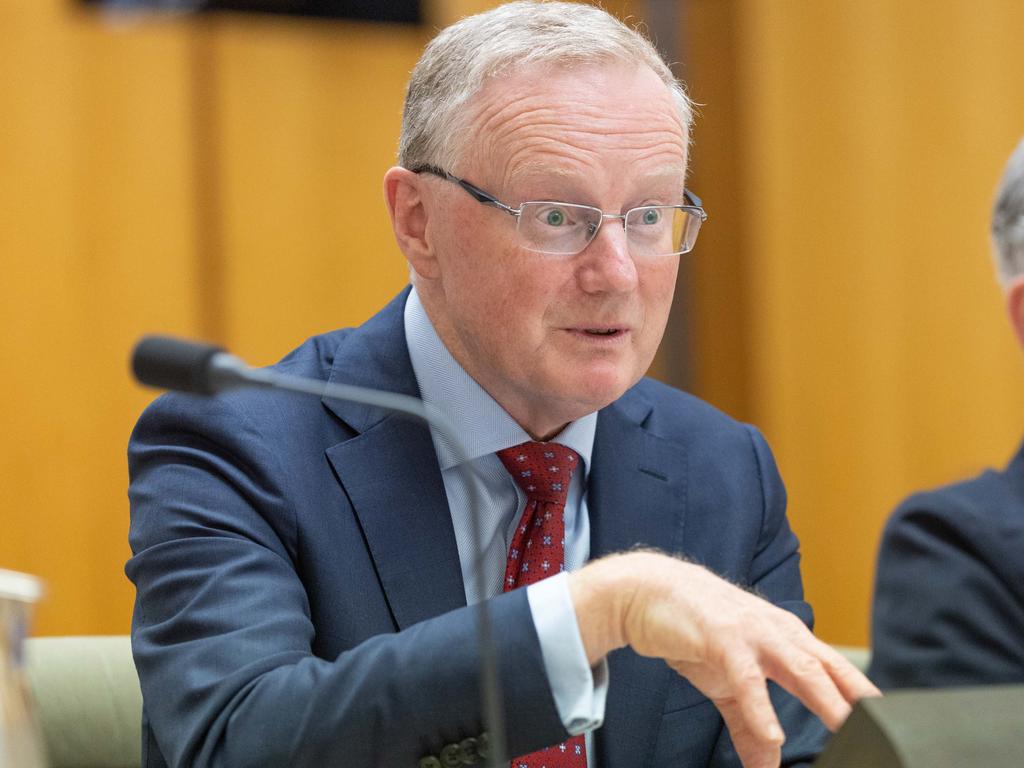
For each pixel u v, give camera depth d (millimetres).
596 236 5184
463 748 4160
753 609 4059
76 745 6078
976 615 6266
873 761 2967
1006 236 7004
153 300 12711
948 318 14781
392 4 13492
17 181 12312
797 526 14969
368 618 5340
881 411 15016
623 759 5625
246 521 5227
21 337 12320
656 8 14969
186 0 12844
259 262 13047
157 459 5453
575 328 5246
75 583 12438
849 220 15031
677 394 6609
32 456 12344
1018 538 6355
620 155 5164
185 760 4457
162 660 4766
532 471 5621
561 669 4125
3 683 3174
